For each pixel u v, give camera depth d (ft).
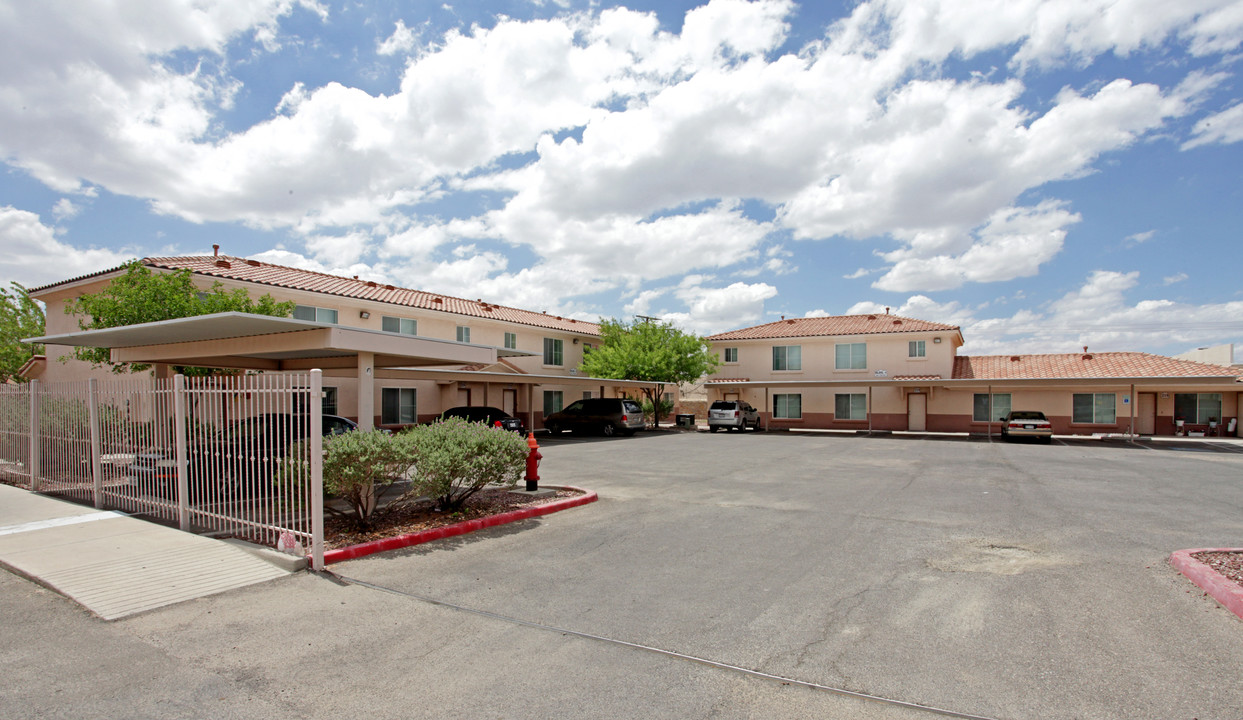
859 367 115.24
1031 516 31.09
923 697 12.86
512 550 24.38
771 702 12.69
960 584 20.12
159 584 19.65
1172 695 12.81
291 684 13.50
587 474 47.67
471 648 15.35
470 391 94.12
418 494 28.12
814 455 63.62
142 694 13.01
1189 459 60.34
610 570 21.76
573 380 91.15
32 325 96.02
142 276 47.62
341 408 75.46
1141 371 94.94
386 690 13.23
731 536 26.76
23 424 35.73
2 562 21.43
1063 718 12.01
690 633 16.25
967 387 106.63
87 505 30.45
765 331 125.59
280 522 22.90
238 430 23.94
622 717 12.12
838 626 16.67
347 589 19.69
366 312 78.89
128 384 28.58
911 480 44.42
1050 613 17.48
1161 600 18.47
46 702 12.66
